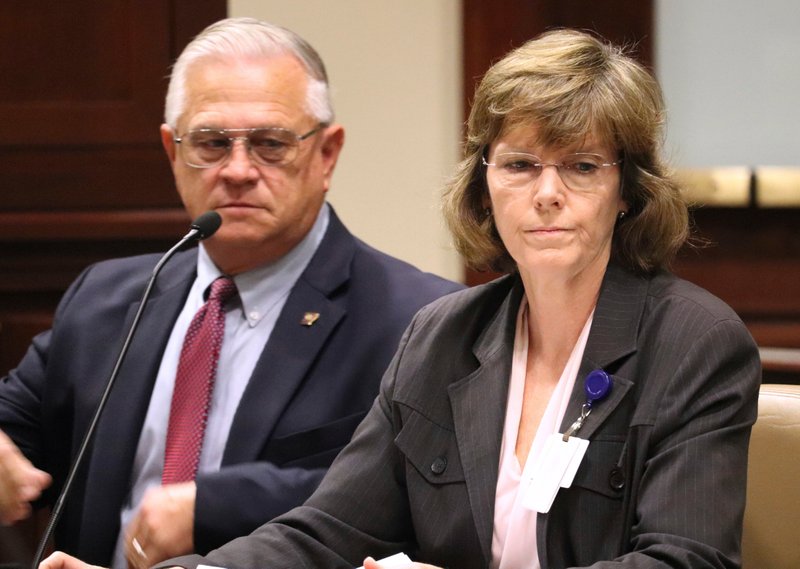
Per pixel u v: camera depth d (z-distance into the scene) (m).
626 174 6.85
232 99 8.83
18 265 14.44
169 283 9.52
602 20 13.35
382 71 13.59
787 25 13.00
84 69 14.23
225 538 8.04
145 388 9.02
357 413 8.56
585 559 6.46
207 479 8.14
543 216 6.62
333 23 13.62
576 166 6.68
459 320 7.43
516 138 6.68
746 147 13.23
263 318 9.00
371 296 8.94
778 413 7.63
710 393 6.39
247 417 8.54
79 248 14.42
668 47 13.31
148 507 8.03
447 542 6.85
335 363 8.70
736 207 13.45
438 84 13.53
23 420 9.77
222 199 8.83
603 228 6.72
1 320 14.47
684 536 6.06
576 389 6.72
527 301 7.31
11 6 14.20
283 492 8.16
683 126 13.35
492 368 7.14
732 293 13.63
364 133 13.65
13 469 8.61
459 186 7.26
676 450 6.29
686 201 7.08
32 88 14.27
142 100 14.20
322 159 9.23
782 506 7.48
